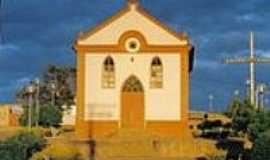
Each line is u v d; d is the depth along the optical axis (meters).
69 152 62.44
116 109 72.69
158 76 72.88
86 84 72.75
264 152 58.16
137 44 73.12
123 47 73.06
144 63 73.06
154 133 72.19
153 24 73.12
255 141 60.03
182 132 72.31
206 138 73.19
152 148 66.25
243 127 69.44
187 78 72.56
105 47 72.94
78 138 71.50
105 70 73.00
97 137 71.81
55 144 65.75
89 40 73.00
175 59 72.75
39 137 65.00
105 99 72.88
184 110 72.38
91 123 72.56
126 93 73.00
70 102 107.25
